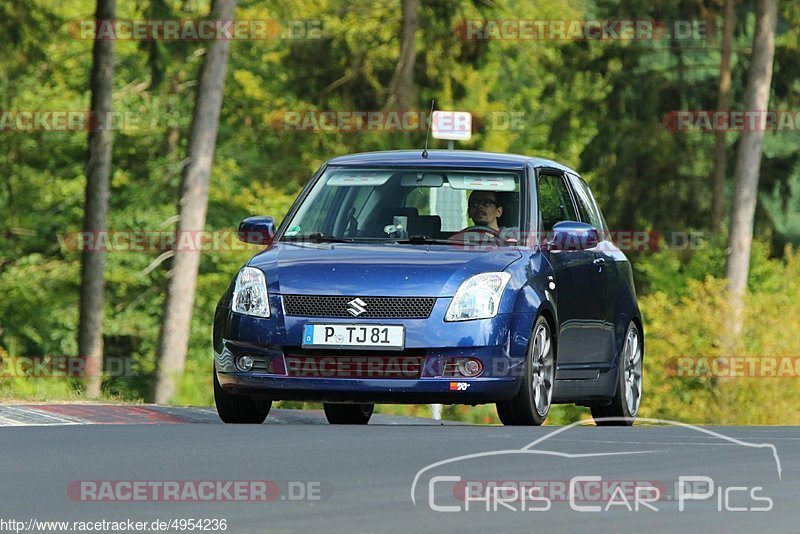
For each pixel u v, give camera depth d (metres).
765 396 99.12
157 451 25.31
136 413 40.78
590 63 145.75
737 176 124.31
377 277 35.12
